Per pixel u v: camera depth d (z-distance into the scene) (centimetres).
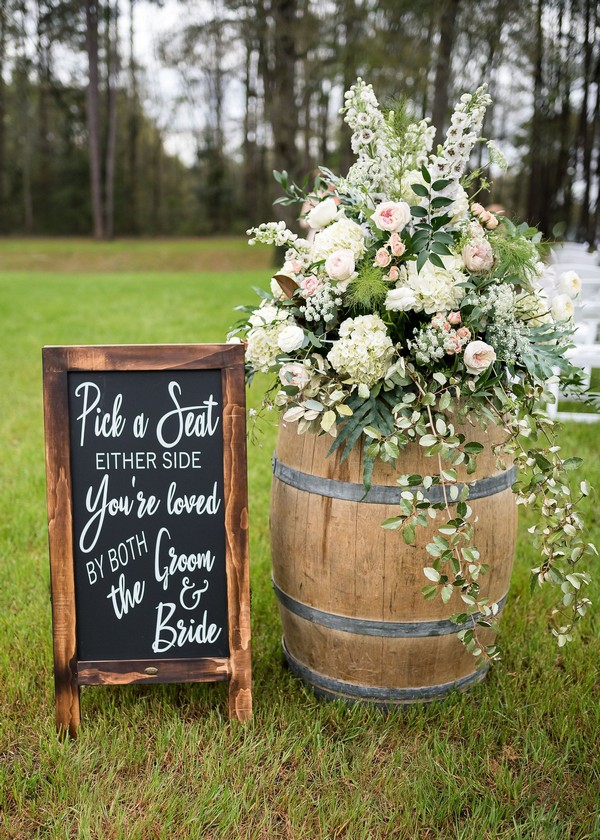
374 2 1828
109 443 236
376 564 231
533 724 246
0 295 1423
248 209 3909
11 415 600
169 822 202
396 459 225
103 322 1023
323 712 250
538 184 2712
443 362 223
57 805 210
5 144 4431
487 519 237
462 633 220
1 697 260
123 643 242
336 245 227
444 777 220
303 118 3058
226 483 236
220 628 244
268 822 206
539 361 223
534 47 2139
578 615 235
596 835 202
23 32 3844
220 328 953
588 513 412
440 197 221
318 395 224
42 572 349
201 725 247
